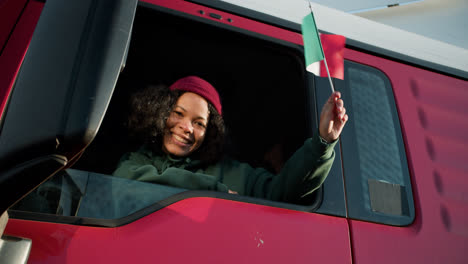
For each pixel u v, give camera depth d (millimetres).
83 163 1571
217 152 1662
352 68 1599
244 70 1731
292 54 1571
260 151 1853
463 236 1388
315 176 1287
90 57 610
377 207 1330
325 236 1183
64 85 590
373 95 1567
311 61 1278
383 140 1479
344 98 1505
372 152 1435
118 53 637
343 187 1321
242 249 1062
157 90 1670
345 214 1267
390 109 1565
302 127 1539
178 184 1422
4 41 1082
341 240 1199
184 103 1640
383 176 1402
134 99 1666
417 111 1607
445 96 1699
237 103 1862
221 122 1697
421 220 1359
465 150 1597
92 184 1093
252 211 1139
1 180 596
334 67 1381
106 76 610
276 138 1773
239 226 1096
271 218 1146
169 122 1610
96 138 1620
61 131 565
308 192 1314
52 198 1024
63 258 891
